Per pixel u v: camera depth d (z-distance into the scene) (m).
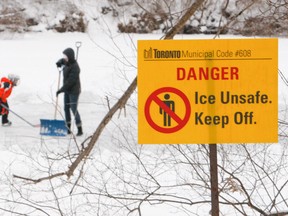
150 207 10.29
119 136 14.66
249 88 6.02
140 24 36.97
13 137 16.83
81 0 42.59
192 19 38.56
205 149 9.48
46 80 25.69
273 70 6.00
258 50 6.00
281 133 11.23
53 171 11.73
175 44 5.99
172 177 10.94
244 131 6.06
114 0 39.03
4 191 10.66
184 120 6.05
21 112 20.77
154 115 6.05
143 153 11.30
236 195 10.47
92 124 18.69
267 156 10.97
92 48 33.72
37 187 10.97
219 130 6.05
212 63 6.01
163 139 6.06
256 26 9.53
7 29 39.41
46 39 38.88
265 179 10.87
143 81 6.03
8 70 27.72
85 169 11.37
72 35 40.62
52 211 10.05
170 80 6.02
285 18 9.33
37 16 42.50
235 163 9.88
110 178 10.47
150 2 10.12
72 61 17.42
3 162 12.41
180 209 9.73
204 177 9.45
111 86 23.09
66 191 10.70
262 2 9.65
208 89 6.02
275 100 6.03
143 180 10.93
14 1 41.31
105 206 9.70
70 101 17.36
